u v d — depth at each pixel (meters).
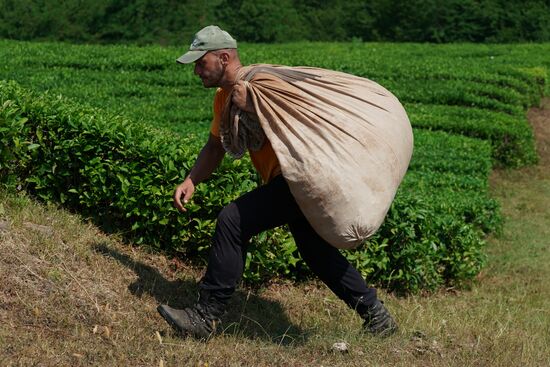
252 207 5.54
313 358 5.64
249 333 6.10
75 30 40.84
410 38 44.28
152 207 7.10
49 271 5.91
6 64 19.50
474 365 5.91
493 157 16.59
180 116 14.89
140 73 19.72
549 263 10.73
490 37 42.72
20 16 40.81
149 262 7.00
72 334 5.40
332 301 7.28
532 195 14.94
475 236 9.29
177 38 41.72
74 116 7.40
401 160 5.57
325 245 5.88
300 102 5.37
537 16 42.19
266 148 5.58
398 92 19.91
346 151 5.33
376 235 7.99
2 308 5.42
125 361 5.15
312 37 45.28
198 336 5.65
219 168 7.06
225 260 5.57
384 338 6.07
